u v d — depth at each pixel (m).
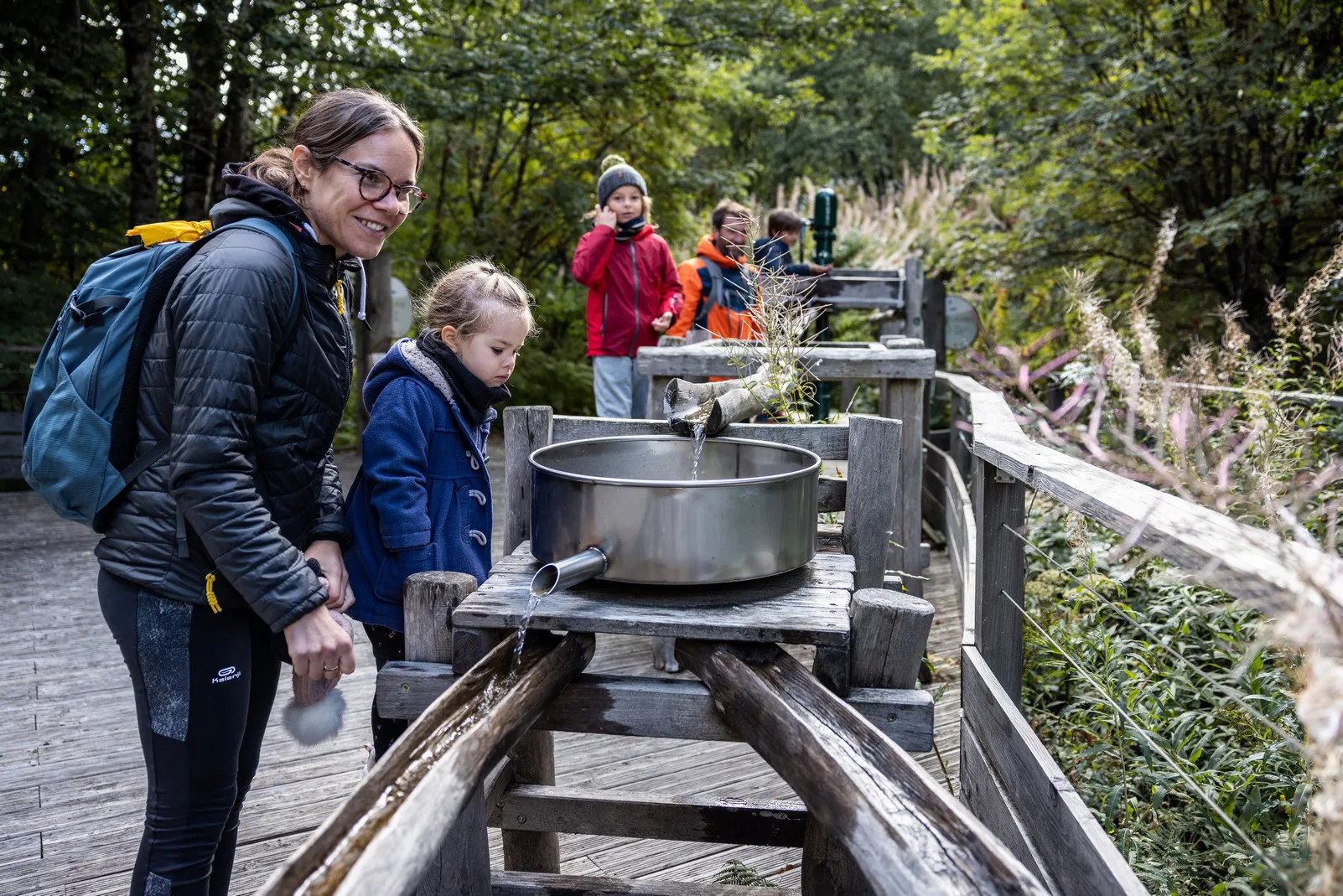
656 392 3.31
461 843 1.51
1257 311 6.93
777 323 2.68
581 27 10.13
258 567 1.38
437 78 9.35
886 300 6.28
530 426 2.06
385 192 1.53
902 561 3.61
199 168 8.75
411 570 1.92
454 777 1.01
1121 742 2.21
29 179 7.92
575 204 11.41
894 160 26.67
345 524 1.80
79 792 2.62
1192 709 2.31
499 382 2.04
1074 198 8.13
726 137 13.50
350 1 8.64
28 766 2.77
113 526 1.45
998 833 1.80
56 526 5.80
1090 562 2.46
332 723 1.56
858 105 26.02
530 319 2.05
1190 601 2.47
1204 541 1.08
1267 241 7.09
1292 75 6.75
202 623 1.46
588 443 1.70
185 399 1.36
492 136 11.73
